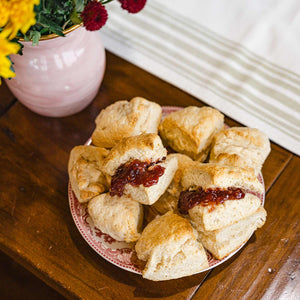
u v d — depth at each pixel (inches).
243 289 22.3
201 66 27.7
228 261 22.8
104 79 27.5
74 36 22.2
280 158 25.0
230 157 22.8
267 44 28.4
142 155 22.2
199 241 22.4
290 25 28.9
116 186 22.4
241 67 27.5
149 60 27.8
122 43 28.4
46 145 26.0
